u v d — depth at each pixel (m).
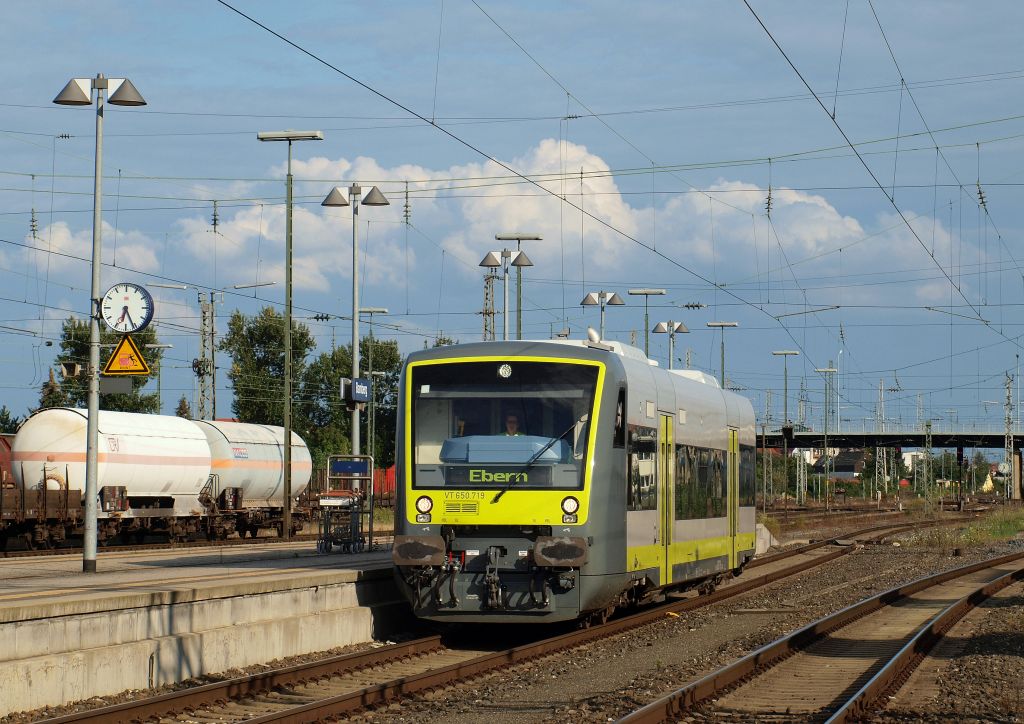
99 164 29.81
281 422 121.44
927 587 37.94
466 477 23.08
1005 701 16.94
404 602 26.22
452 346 24.30
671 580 27.83
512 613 22.91
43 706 16.39
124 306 29.70
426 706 17.06
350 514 39.38
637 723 14.88
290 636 21.81
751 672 19.52
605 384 23.58
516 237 56.38
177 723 15.69
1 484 44.31
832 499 161.75
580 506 22.75
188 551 41.22
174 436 51.38
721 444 33.22
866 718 15.95
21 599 18.94
